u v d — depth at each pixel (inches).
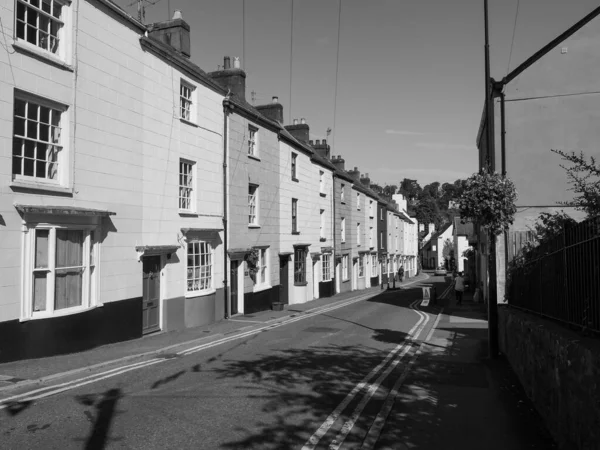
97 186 428.8
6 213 336.8
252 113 756.6
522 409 273.7
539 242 341.4
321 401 278.4
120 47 463.5
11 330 339.6
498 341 457.1
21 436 208.8
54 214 371.2
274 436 220.4
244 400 273.4
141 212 494.3
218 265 659.4
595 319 212.5
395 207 2242.9
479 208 406.0
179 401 267.9
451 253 2915.8
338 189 1321.4
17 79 346.6
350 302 1030.4
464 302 1002.1
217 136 660.1
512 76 639.8
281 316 728.3
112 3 445.7
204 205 624.7
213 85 642.8
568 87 621.0
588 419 175.8
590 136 610.9
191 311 585.3
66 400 264.1
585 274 227.3
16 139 354.0
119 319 456.8
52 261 373.1
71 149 396.5
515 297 428.1
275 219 877.2
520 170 629.0
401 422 248.8
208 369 353.1
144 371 343.6
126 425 226.8
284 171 922.7
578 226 239.5
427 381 338.0
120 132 462.0
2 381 291.7
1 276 332.5
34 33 373.1
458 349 469.4
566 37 623.2
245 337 524.1
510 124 637.3
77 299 405.1
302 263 1031.6
